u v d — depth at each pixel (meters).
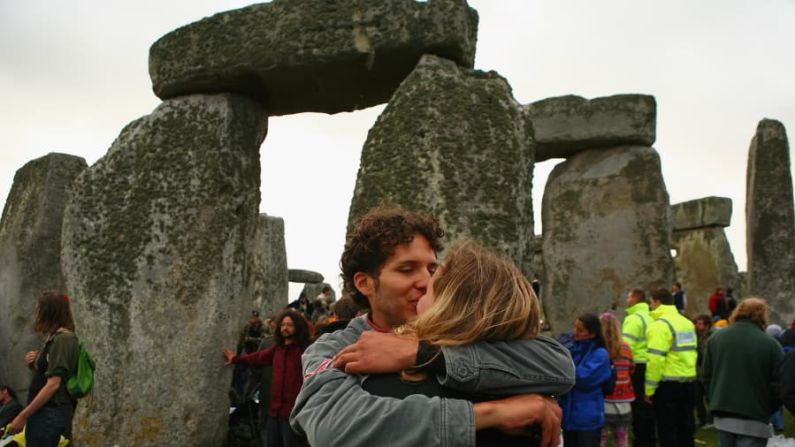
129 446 4.52
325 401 1.30
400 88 4.10
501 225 3.86
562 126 8.60
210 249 4.67
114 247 4.77
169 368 4.59
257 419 5.13
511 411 1.21
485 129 3.98
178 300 4.64
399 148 3.96
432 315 1.30
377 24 4.21
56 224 6.75
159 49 4.89
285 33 4.37
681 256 15.72
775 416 6.64
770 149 10.29
